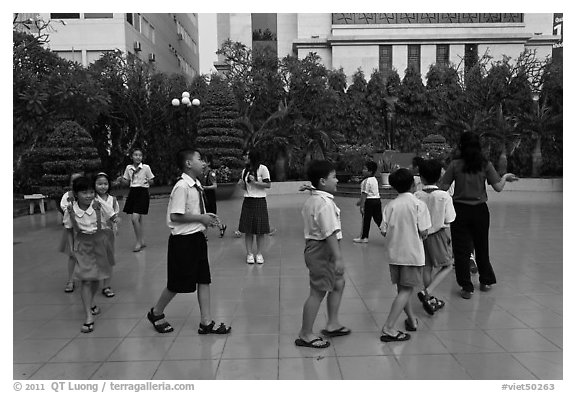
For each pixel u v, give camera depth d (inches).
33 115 444.1
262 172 252.4
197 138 645.3
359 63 1065.5
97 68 706.2
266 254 283.3
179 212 152.6
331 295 152.6
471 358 137.4
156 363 137.8
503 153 784.9
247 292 204.8
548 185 746.2
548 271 233.0
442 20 1062.4
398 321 167.5
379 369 131.3
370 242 318.0
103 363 138.7
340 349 144.4
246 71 784.9
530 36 1042.1
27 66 451.5
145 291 211.0
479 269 200.5
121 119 722.8
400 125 877.2
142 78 730.8
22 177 553.9
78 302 197.8
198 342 151.9
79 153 445.7
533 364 133.6
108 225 176.2
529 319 167.2
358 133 857.5
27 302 197.9
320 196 141.9
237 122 717.9
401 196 154.6
